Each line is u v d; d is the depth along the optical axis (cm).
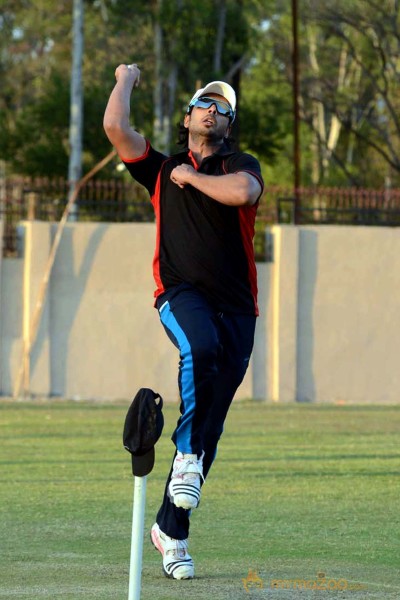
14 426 4966
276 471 3575
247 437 4631
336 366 6825
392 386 6875
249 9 13238
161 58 12475
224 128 1912
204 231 1888
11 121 15825
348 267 6838
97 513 2727
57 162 12706
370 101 16050
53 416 5459
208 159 1895
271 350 6762
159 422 1534
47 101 12950
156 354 6662
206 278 1894
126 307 6638
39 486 3195
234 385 1950
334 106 15138
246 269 1920
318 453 4081
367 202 6938
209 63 12750
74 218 6912
